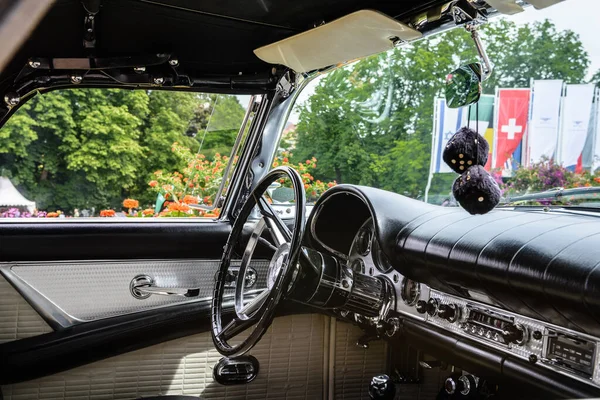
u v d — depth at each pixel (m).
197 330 2.30
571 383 1.48
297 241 1.68
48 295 2.16
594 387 1.43
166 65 2.17
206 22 1.95
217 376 2.32
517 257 1.49
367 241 2.15
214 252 2.38
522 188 1.94
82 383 2.20
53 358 2.12
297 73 2.32
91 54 2.04
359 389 2.45
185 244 2.32
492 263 1.55
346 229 2.20
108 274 2.24
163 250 2.29
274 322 2.36
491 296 1.63
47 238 2.14
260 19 1.94
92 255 2.20
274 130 2.47
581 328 1.42
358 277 1.97
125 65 2.10
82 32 1.90
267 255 2.40
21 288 2.14
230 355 1.79
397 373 2.35
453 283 1.75
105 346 2.18
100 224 2.23
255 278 2.40
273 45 1.97
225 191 2.49
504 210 1.95
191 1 1.78
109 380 2.22
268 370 2.38
